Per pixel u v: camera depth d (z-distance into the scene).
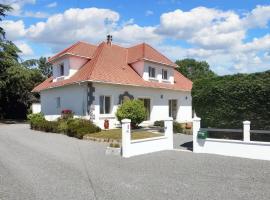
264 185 7.81
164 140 14.30
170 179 8.52
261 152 11.49
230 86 13.24
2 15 35.50
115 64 25.97
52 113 27.75
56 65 27.50
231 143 12.27
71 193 7.29
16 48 37.47
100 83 22.20
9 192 7.40
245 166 10.15
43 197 7.00
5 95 39.09
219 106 13.62
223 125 13.50
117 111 20.81
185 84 31.70
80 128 18.64
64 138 18.50
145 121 25.44
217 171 9.44
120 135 17.25
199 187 7.68
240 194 7.05
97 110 21.94
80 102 22.94
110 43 29.42
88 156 12.36
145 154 12.82
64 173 9.37
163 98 27.88
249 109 12.67
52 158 11.90
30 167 10.27
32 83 40.78
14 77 35.19
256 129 12.51
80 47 27.02
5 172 9.55
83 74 23.14
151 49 29.81
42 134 20.95
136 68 27.06
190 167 10.07
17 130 24.25
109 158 11.92
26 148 14.53
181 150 13.91
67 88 24.88
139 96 25.31
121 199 6.80
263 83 12.23
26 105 42.00
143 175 9.03
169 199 6.76
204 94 14.10
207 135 13.33
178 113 29.77
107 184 8.07
